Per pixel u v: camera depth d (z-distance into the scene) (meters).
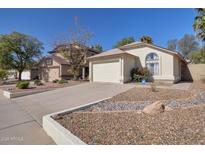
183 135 3.30
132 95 8.81
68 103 8.27
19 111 7.05
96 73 18.77
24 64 32.72
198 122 4.00
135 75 16.33
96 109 6.12
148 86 12.22
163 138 3.22
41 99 9.83
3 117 6.02
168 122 4.14
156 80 16.27
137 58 17.70
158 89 10.29
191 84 14.23
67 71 27.36
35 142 3.73
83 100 8.79
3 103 9.12
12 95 10.98
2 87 17.75
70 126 4.16
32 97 10.75
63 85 16.30
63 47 23.58
